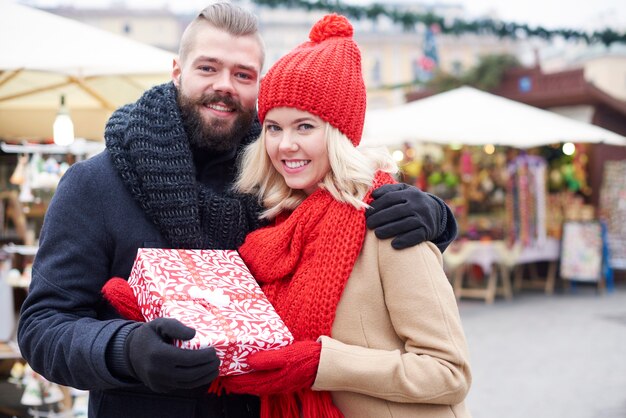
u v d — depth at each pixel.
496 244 8.35
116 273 1.57
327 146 1.53
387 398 1.38
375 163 1.64
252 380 1.33
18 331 1.52
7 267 4.25
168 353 1.17
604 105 10.59
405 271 1.42
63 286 1.50
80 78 4.39
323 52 1.56
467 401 4.58
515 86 11.32
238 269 1.51
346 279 1.44
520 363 5.60
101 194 1.56
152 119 1.59
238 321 1.31
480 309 8.30
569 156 9.56
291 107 1.52
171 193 1.54
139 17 35.50
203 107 1.65
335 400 1.46
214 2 1.70
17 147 3.89
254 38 1.68
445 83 13.07
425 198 1.50
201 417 1.53
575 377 5.14
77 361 1.33
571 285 10.16
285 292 1.51
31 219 4.87
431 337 1.39
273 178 1.69
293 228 1.54
